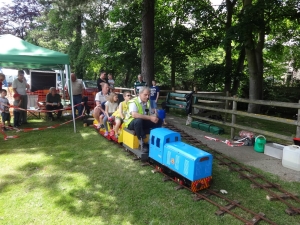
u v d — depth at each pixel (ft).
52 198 10.64
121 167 14.14
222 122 22.18
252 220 9.16
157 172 13.39
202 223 9.07
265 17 33.50
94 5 54.54
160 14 52.06
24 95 25.49
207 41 50.42
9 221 8.99
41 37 83.20
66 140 19.74
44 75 37.27
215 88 58.70
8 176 12.82
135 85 31.63
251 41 33.17
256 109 38.88
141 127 14.52
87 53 65.21
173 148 12.03
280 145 17.53
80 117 27.99
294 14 32.63
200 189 11.29
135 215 9.46
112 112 20.15
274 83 55.72
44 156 15.93
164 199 10.66
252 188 11.98
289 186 12.24
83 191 11.27
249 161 15.87
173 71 56.34
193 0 45.65
